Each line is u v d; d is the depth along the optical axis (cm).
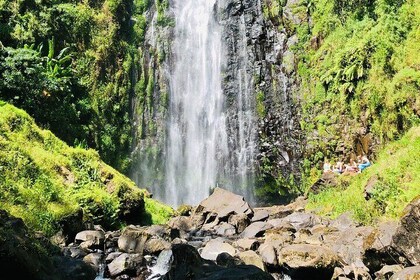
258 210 1728
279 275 859
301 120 2347
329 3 2402
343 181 1653
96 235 1037
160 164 2447
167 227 1224
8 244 546
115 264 838
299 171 2298
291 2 2586
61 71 2070
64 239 1033
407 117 1738
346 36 2255
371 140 1959
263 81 2525
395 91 1802
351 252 899
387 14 2022
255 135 2466
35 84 1833
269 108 2473
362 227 1065
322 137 2217
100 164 1477
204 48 2684
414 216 757
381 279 761
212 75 2633
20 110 1420
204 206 1628
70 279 679
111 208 1335
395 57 1895
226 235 1345
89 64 2347
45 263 625
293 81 2439
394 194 1123
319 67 2341
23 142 1322
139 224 1443
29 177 1185
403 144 1527
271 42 2575
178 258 752
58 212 1085
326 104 2253
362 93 2028
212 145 2531
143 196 1480
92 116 2256
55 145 1427
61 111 1997
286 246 908
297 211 1597
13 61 1775
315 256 833
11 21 2119
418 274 651
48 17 2230
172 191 2441
